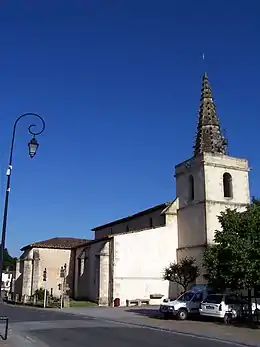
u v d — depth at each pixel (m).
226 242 25.58
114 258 41.12
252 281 23.03
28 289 51.38
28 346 14.98
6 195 17.80
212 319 27.70
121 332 20.27
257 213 26.39
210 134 46.03
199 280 38.38
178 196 43.78
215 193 40.09
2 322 24.20
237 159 41.94
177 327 23.20
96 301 42.53
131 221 51.97
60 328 21.44
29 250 53.78
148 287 41.47
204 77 48.19
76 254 53.19
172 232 43.16
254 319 25.86
